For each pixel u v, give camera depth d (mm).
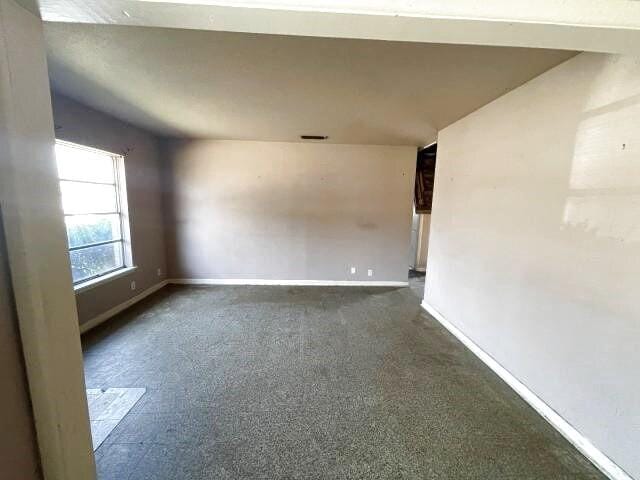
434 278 3492
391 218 4738
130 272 3697
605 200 1474
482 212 2533
